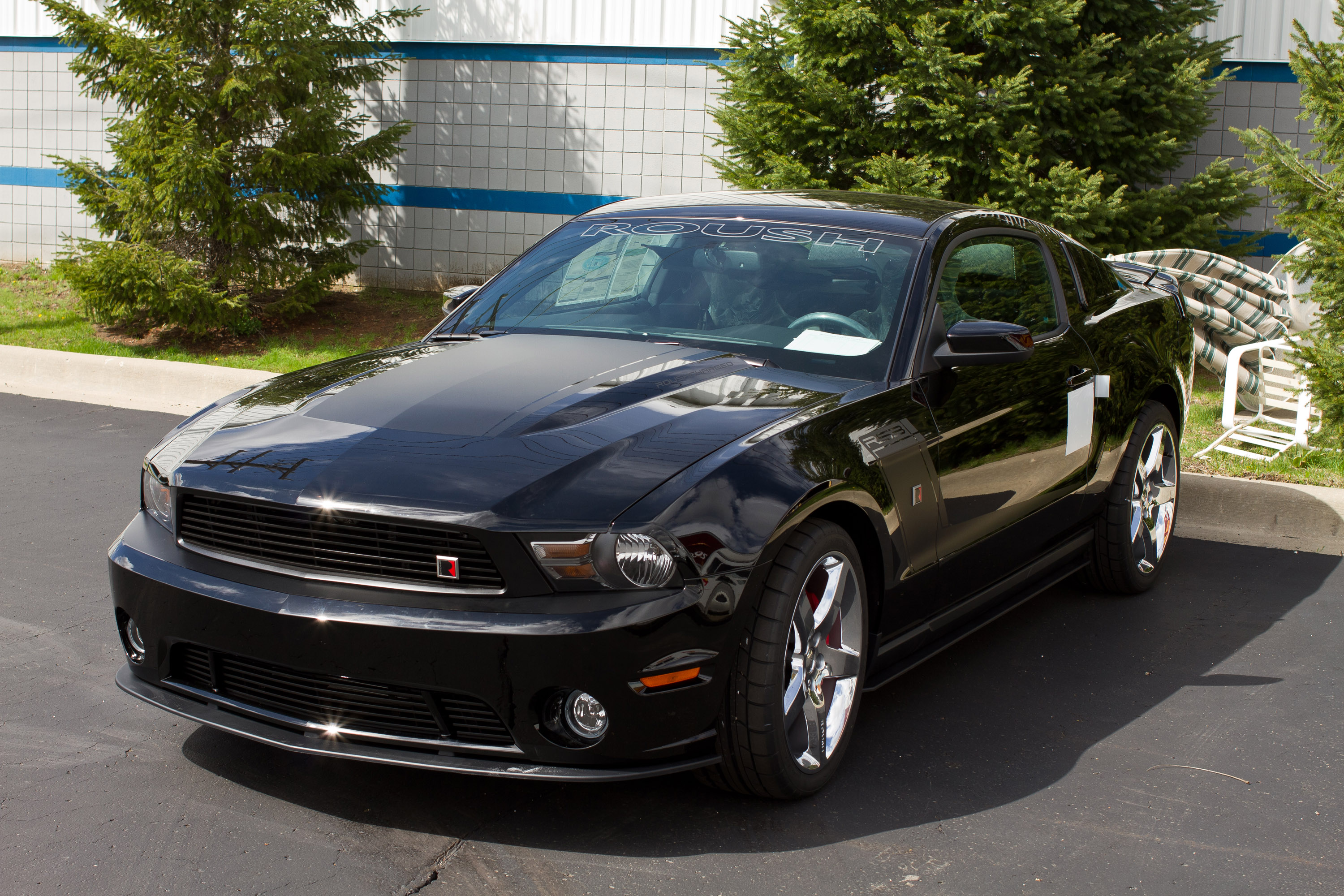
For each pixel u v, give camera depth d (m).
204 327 10.47
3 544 5.05
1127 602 4.70
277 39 10.55
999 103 8.81
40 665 3.74
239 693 2.78
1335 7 10.94
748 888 2.51
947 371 3.44
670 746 2.58
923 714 3.53
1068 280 4.50
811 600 2.90
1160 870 2.64
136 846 2.63
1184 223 9.57
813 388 3.17
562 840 2.70
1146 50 9.17
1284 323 8.02
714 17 12.30
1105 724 3.48
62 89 15.20
